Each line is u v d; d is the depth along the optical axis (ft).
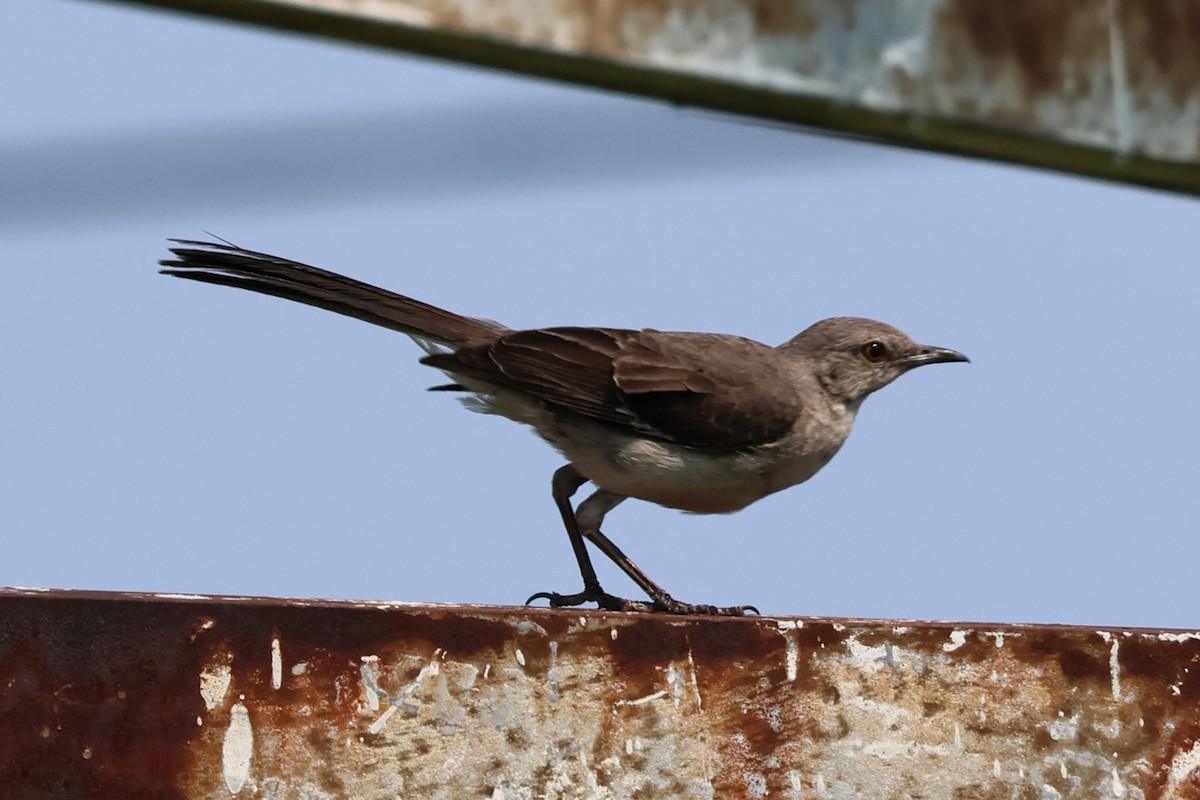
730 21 9.87
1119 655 21.83
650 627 20.62
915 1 10.53
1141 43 11.25
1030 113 10.87
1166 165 11.43
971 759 21.33
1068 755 21.50
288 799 19.08
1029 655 21.67
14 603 18.69
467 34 9.06
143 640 18.93
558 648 20.30
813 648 21.08
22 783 18.40
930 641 21.44
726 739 20.61
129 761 18.69
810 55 10.15
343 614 19.58
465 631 19.99
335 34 9.11
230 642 19.15
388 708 19.57
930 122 10.68
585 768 20.16
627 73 9.70
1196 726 21.79
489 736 19.90
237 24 8.91
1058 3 10.98
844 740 20.95
